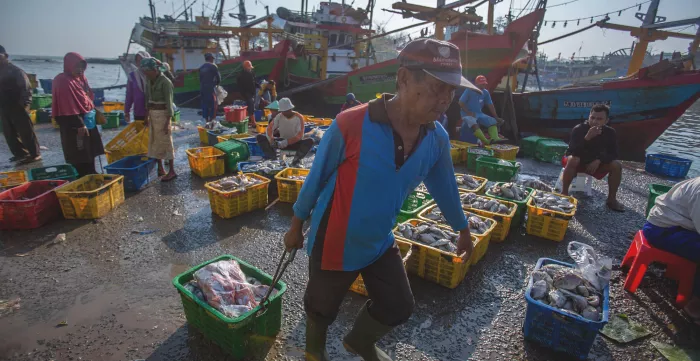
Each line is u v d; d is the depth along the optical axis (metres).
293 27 17.00
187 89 16.56
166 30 17.34
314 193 1.60
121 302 2.88
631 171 7.37
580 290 2.55
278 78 15.59
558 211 4.04
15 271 3.24
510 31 9.37
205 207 4.80
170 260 3.52
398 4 11.23
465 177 5.12
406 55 1.35
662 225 2.95
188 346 2.44
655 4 13.26
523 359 2.44
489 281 3.31
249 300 2.37
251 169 5.52
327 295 1.72
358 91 13.38
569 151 5.18
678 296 2.96
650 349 2.56
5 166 6.20
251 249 3.77
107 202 4.48
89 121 5.22
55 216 4.27
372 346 1.97
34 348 2.40
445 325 2.73
